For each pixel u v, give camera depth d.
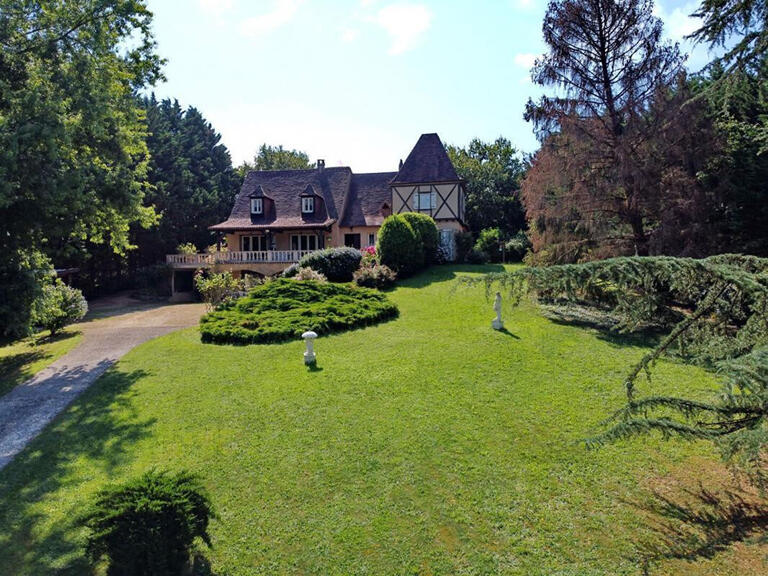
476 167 45.50
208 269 31.44
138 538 4.66
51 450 7.96
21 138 11.62
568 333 13.20
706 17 10.97
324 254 22.77
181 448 7.84
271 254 30.88
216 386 10.45
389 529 5.78
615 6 16.19
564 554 5.23
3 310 13.43
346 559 5.32
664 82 15.39
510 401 9.01
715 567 4.84
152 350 13.58
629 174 15.06
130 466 7.36
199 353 13.01
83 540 5.71
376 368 11.03
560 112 17.06
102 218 16.69
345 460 7.28
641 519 5.71
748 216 16.08
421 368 10.87
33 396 10.58
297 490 6.61
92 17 14.32
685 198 14.86
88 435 8.45
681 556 5.04
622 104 16.02
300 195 33.16
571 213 16.98
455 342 12.73
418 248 23.53
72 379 11.59
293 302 16.80
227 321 15.03
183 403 9.61
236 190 49.28
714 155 15.29
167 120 46.38
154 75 17.25
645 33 16.11
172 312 22.83
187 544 5.00
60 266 32.62
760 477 5.68
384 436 7.92
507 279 4.47
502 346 12.19
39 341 17.06
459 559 5.25
